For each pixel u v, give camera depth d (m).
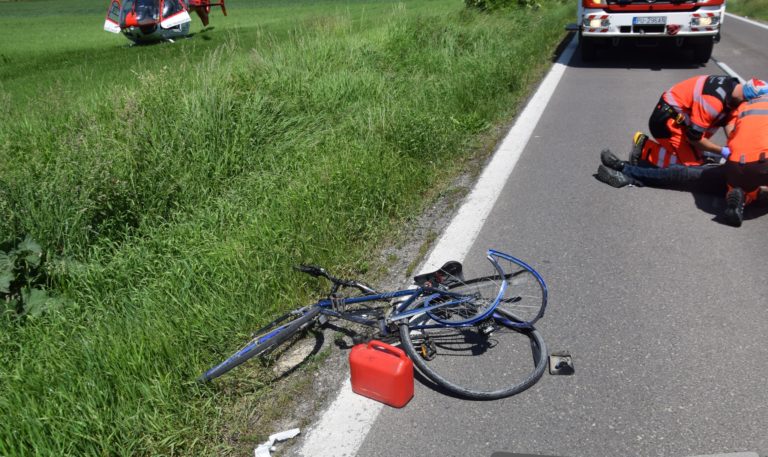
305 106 7.34
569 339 3.48
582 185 5.85
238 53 10.93
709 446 2.69
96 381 3.01
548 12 19.36
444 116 7.32
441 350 3.47
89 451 2.72
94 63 15.22
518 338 3.53
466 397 3.08
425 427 2.91
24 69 15.69
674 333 3.48
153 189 4.98
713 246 4.50
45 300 3.80
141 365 3.10
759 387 3.01
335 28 12.20
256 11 40.03
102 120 6.35
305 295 4.02
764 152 4.81
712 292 3.88
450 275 3.54
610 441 2.76
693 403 2.94
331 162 5.66
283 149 6.25
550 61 13.36
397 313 3.30
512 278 3.76
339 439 2.86
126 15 22.19
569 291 3.98
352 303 3.46
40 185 4.53
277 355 3.51
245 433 2.93
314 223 4.57
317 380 3.27
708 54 12.54
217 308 3.65
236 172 5.74
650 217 5.07
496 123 8.11
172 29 22.81
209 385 3.14
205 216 4.84
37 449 2.62
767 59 13.21
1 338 3.47
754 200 5.05
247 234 4.44
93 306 3.78
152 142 5.53
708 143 5.48
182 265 4.09
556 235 4.80
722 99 5.27
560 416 2.93
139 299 3.76
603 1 11.98
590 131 7.66
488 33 11.88
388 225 4.99
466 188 5.89
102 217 4.65
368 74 8.66
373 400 3.09
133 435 2.82
